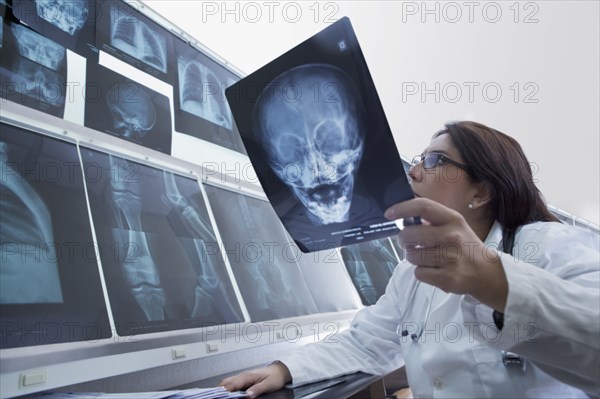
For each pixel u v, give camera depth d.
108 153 1.21
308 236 0.88
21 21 1.09
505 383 0.88
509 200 1.05
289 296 1.63
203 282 1.25
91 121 1.22
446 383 0.94
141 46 1.49
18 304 0.78
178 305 1.11
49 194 0.96
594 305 0.70
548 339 0.71
